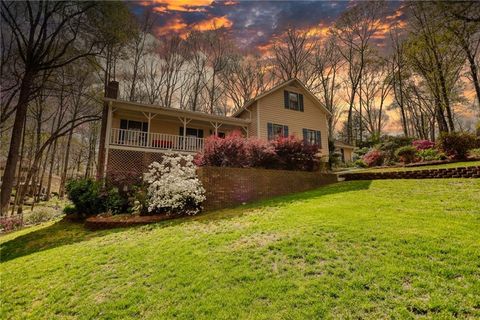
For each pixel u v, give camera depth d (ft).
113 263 13.67
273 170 29.89
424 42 56.13
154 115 44.65
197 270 11.42
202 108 95.50
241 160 30.45
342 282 9.12
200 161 30.63
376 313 7.55
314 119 58.85
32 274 13.75
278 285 9.43
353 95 88.84
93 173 98.02
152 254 14.02
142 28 78.18
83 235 21.11
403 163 42.09
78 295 11.02
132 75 82.43
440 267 9.20
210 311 8.62
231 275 10.57
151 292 10.31
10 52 45.68
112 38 46.70
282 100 55.88
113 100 40.34
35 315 10.07
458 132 36.35
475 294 7.72
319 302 8.30
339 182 31.96
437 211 15.26
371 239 12.00
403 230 12.59
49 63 43.57
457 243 10.73
